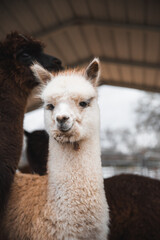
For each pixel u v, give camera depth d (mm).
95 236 3035
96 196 3096
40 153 5016
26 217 3213
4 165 3727
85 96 3184
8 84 4488
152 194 4488
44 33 10320
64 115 2918
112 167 10094
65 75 3494
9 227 3285
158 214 4301
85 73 3545
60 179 3135
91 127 3215
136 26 9727
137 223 4258
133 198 4406
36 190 3389
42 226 3088
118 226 4234
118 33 10414
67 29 10375
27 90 4703
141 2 8633
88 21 9883
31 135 5301
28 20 9633
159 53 11141
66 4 9109
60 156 3223
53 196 3145
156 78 12945
